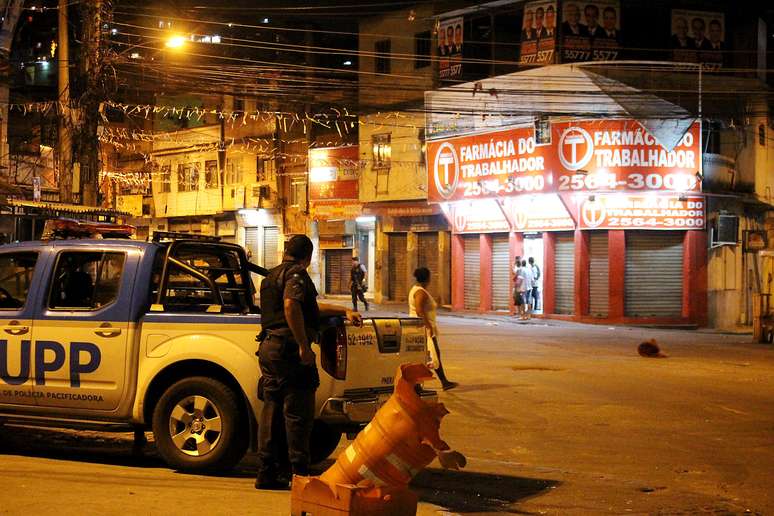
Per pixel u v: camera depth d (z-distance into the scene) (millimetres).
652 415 11305
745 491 7477
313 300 6832
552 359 18062
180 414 7434
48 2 39688
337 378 7145
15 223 18453
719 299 30281
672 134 28469
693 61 31578
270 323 6789
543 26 30812
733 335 26656
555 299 31016
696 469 8281
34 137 36594
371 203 38281
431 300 13352
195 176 47531
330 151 39500
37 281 7977
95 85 19359
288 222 43375
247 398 7219
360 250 40625
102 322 7684
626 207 29344
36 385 7852
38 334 7859
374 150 38156
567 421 10758
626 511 6727
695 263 29547
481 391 13195
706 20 31719
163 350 7504
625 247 29594
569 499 7043
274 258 44469
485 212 33281
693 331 28125
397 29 37094
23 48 44656
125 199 49875
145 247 7852
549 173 29281
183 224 49031
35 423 7965
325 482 5121
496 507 6742
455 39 34562
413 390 4996
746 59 32656
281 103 42344
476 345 20984
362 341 7402
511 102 31094
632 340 23328
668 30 31938
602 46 30875
